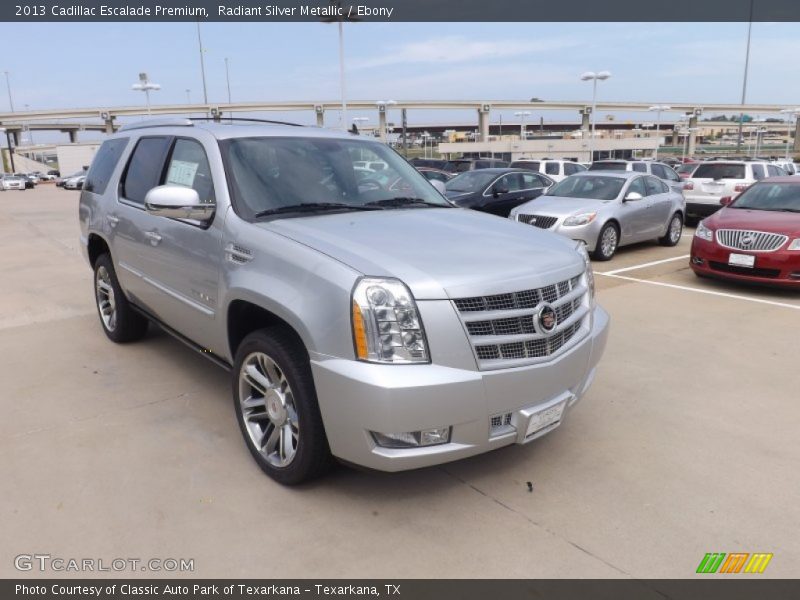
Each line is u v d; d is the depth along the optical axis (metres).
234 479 3.20
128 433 3.68
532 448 3.59
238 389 3.36
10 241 12.23
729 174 14.56
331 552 2.66
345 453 2.77
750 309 6.80
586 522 2.88
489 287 2.76
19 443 3.54
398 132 137.00
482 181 12.15
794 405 4.22
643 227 10.75
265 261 3.08
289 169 3.79
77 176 44.47
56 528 2.79
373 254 2.87
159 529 2.79
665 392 4.43
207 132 3.91
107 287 5.28
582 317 3.31
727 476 3.29
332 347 2.69
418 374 2.61
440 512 2.95
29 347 5.22
